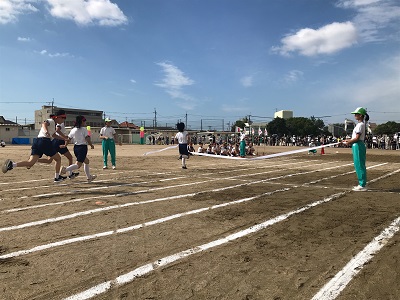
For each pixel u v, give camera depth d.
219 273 3.04
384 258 3.38
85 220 4.84
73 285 2.80
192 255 3.48
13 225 4.57
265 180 9.35
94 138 67.31
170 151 28.78
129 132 74.88
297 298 2.58
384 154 24.89
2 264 3.24
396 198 6.52
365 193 7.09
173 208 5.63
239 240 3.96
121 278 2.93
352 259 3.36
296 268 3.15
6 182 8.64
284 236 4.12
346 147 39.78
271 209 5.56
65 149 8.63
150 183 8.62
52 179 9.26
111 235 4.15
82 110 82.31
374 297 2.59
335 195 6.84
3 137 60.94
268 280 2.90
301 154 25.98
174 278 2.94
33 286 2.78
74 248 3.68
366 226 4.54
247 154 24.34
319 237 4.08
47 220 4.83
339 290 2.71
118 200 6.29
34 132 64.88
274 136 56.28
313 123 82.38
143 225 4.59
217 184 8.49
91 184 8.38
